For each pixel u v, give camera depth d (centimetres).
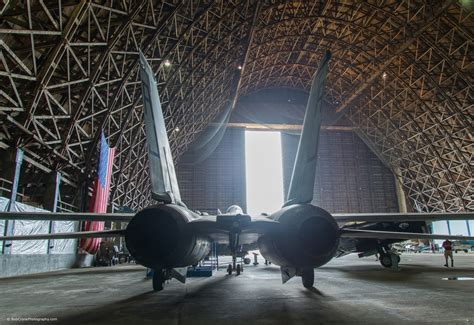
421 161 3909
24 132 1277
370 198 4328
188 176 4050
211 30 2239
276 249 462
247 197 4097
